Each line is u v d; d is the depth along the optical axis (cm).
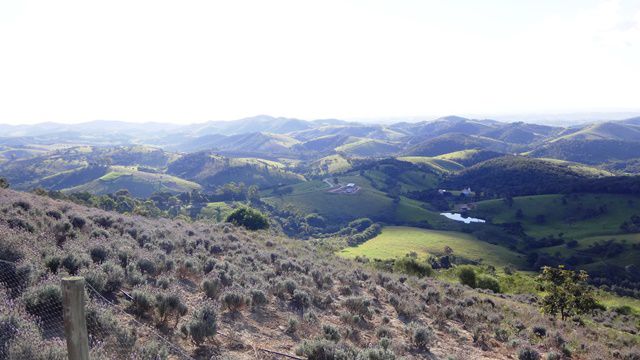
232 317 1173
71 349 474
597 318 3102
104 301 919
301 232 16325
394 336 1349
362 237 13950
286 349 1032
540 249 13125
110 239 1677
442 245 13100
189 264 1487
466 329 1658
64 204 2838
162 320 974
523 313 2188
